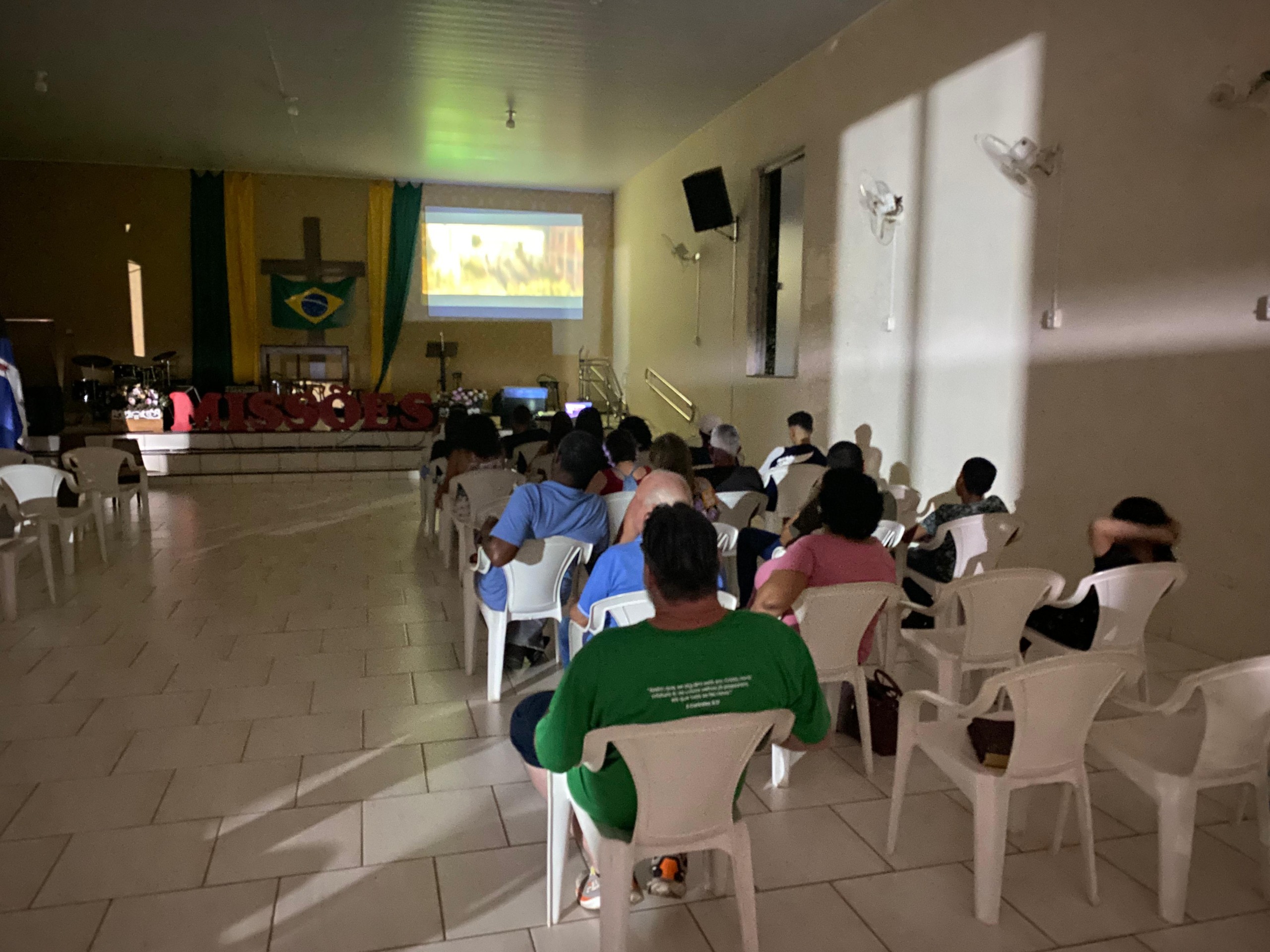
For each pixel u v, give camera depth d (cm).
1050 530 447
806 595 245
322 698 327
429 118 862
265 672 354
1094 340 415
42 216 1093
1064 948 190
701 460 543
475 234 1229
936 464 535
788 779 263
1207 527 364
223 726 301
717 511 368
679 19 597
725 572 379
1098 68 407
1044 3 436
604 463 405
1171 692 326
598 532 326
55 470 455
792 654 165
